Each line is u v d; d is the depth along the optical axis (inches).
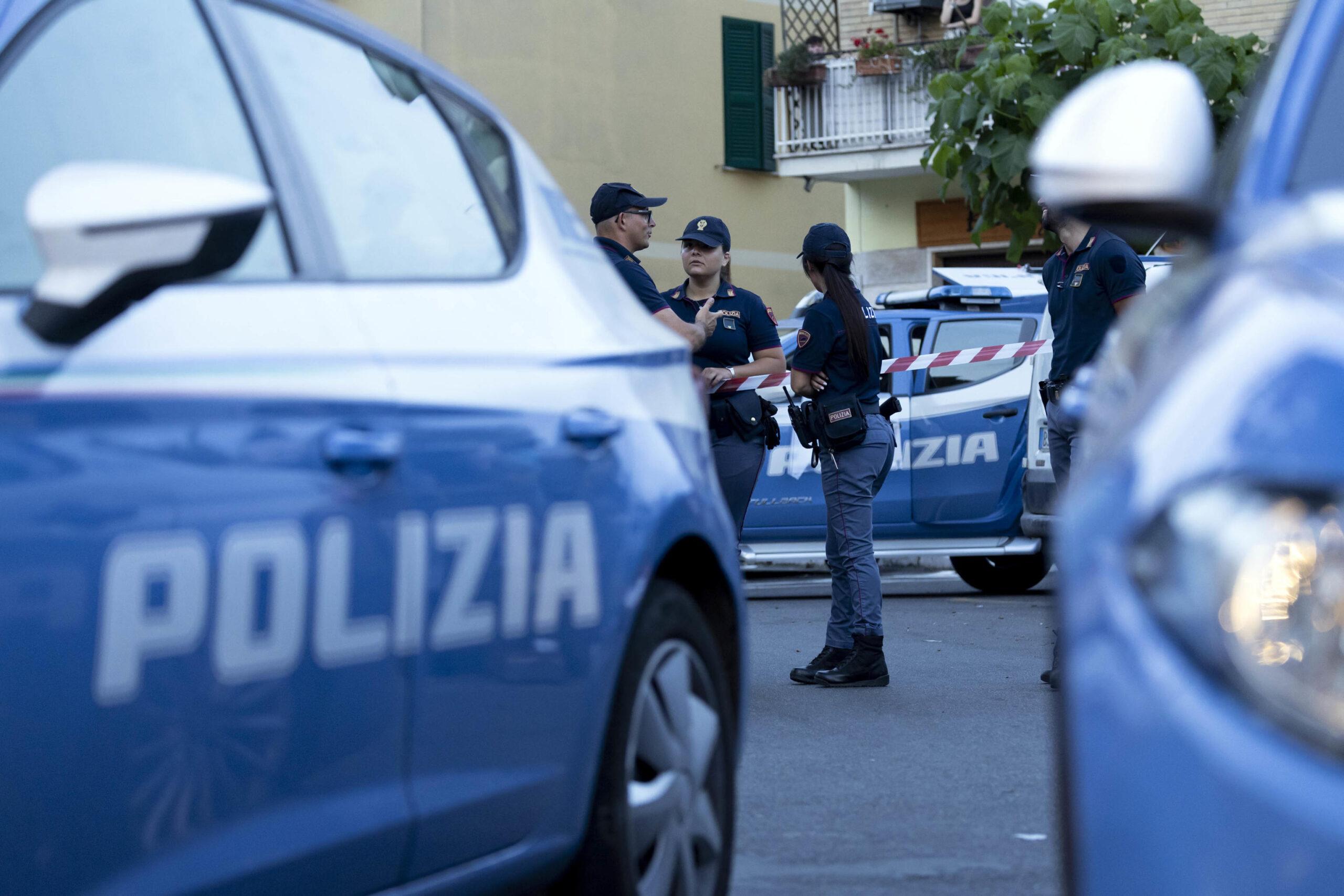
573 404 161.8
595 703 159.5
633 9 1178.6
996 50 867.4
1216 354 96.8
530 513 150.9
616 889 162.7
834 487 391.5
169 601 113.6
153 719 112.1
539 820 153.3
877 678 391.9
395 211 154.7
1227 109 839.7
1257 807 82.6
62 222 104.0
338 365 133.3
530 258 173.8
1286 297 97.4
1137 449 96.1
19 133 121.6
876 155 1146.0
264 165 140.0
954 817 255.3
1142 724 87.6
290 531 123.6
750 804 265.7
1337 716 82.9
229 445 120.3
